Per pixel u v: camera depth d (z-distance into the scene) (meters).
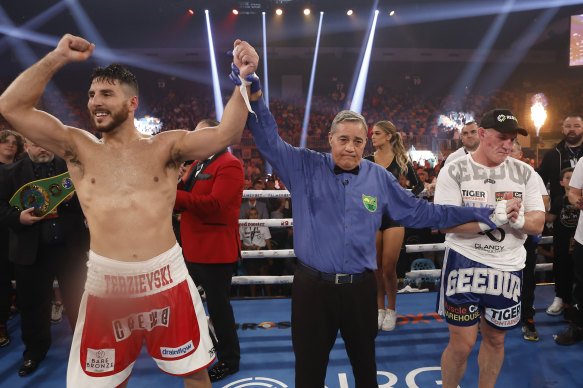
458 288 2.05
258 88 1.56
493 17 18.02
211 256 2.53
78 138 1.56
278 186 7.63
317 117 18.56
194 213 2.42
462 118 17.28
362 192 1.78
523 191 2.04
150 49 18.52
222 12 17.86
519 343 3.06
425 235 4.69
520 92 18.53
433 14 17.70
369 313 1.78
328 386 2.52
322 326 1.74
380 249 3.21
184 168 2.83
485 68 19.22
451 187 2.11
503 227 2.01
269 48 18.77
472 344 2.06
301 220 1.80
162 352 1.62
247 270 4.45
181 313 1.62
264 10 17.48
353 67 19.06
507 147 1.96
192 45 18.50
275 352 2.95
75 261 2.88
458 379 2.13
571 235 3.36
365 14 17.97
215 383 2.55
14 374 2.70
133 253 1.55
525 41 18.42
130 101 1.57
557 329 3.28
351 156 1.72
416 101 18.91
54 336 3.25
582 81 17.20
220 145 1.57
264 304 3.88
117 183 1.55
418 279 4.39
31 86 1.43
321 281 1.74
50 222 2.76
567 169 3.28
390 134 3.21
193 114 17.88
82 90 18.25
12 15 16.58
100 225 1.54
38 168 2.79
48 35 17.44
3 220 2.59
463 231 1.89
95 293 1.55
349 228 1.74
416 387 2.50
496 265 2.01
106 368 1.56
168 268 1.60
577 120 3.43
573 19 15.59
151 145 1.59
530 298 3.08
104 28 18.03
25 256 2.67
